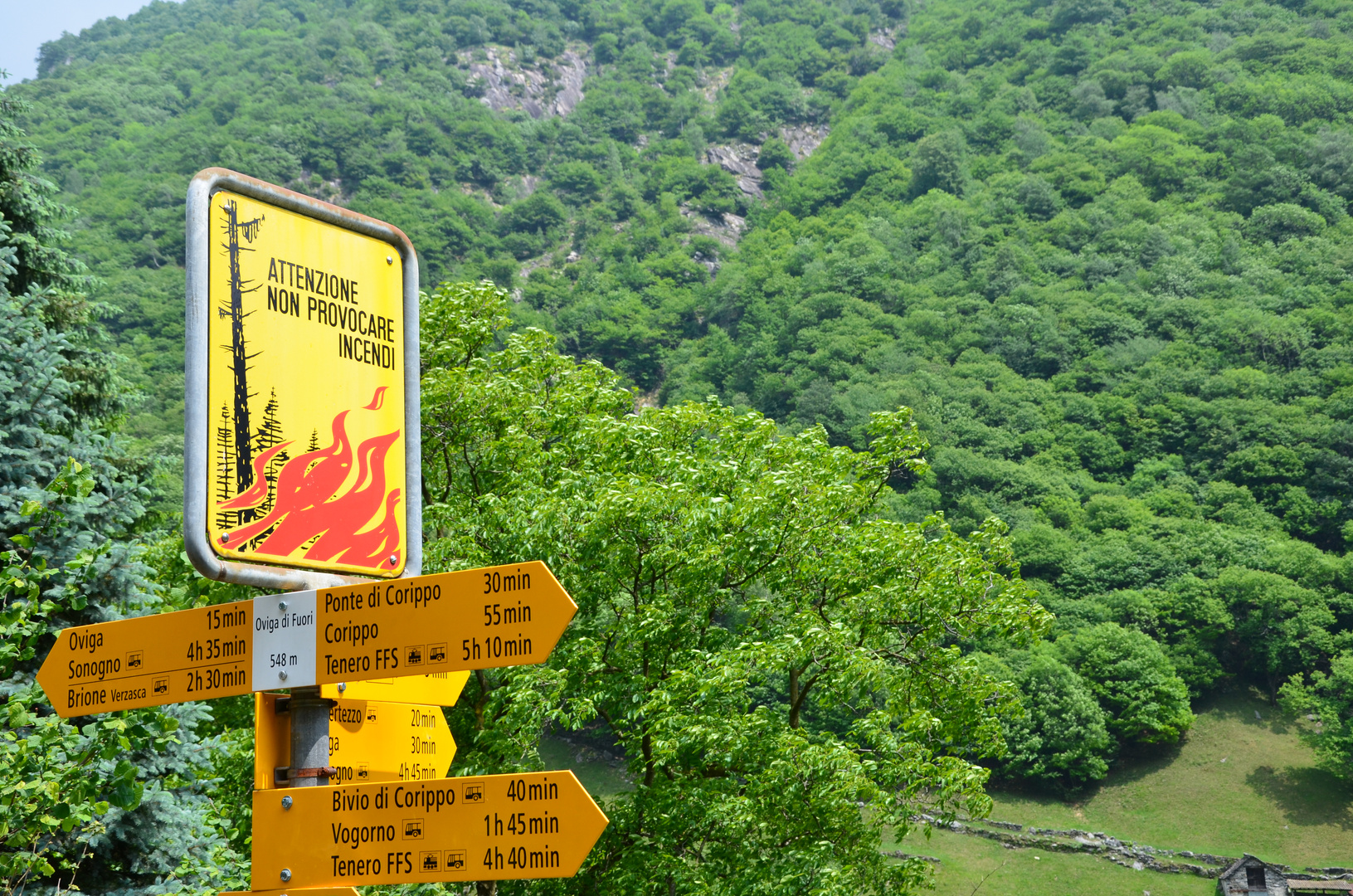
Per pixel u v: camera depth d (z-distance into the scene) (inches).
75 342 619.2
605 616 713.6
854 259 6668.3
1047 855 2343.8
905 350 5787.4
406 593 117.4
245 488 115.1
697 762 679.1
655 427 769.6
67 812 244.4
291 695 121.9
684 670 637.3
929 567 713.0
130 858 439.2
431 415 777.6
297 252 122.0
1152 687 2881.4
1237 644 3275.1
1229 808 2615.7
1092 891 2199.8
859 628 692.7
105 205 7632.9
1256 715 2994.6
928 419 4894.2
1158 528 3922.2
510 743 634.2
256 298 118.0
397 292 130.8
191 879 442.0
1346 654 2864.2
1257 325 5147.6
